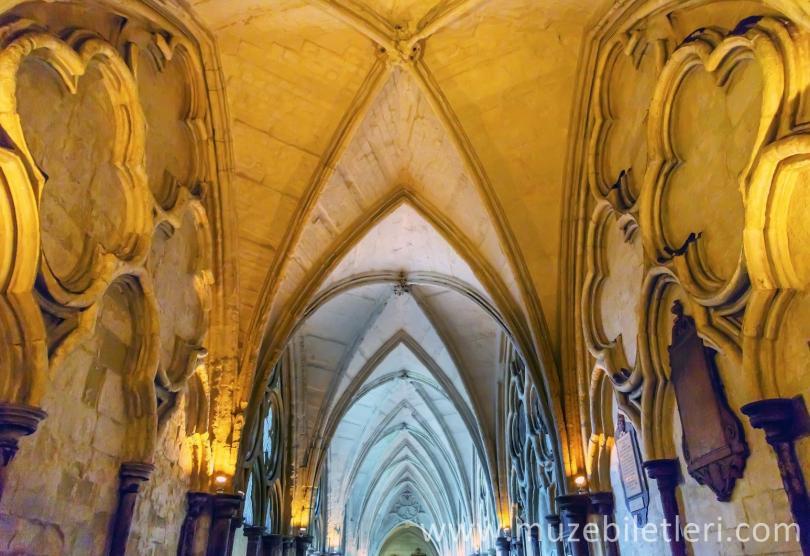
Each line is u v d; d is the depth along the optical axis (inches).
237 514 400.8
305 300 450.0
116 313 250.7
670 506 255.4
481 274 457.1
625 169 325.1
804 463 169.3
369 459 1146.0
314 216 422.9
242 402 384.2
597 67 341.1
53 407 198.7
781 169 177.6
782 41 181.6
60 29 222.8
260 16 331.6
